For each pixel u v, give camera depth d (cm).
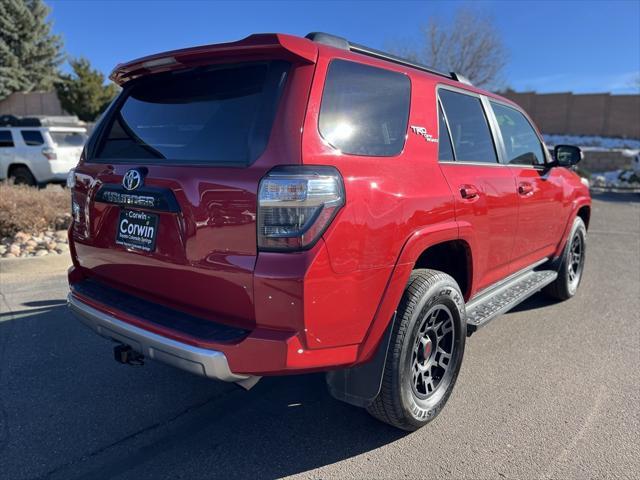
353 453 280
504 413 320
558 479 258
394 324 262
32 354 394
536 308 527
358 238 234
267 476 260
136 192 258
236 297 229
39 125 1410
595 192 1739
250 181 221
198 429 301
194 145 253
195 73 271
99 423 305
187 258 241
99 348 407
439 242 290
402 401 271
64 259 645
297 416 317
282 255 218
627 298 560
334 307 229
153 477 258
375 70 273
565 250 512
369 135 258
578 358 403
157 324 244
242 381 237
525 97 3694
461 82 367
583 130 3588
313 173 220
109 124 308
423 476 260
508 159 407
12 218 735
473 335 452
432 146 302
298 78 235
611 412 322
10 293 534
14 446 280
